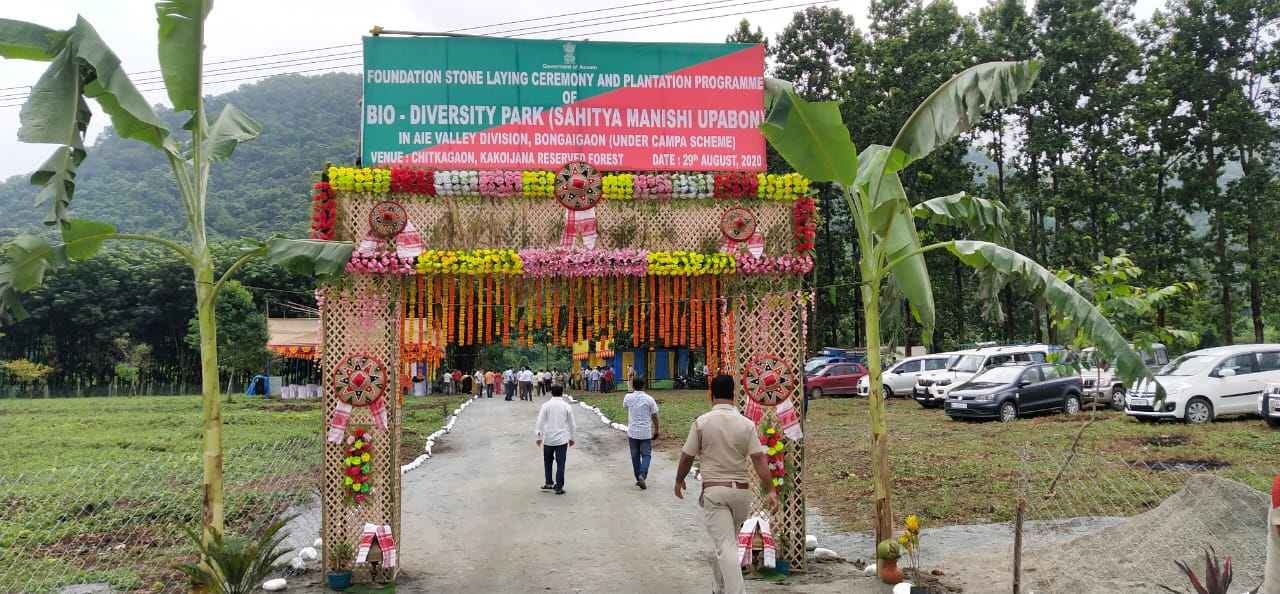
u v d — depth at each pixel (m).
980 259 7.22
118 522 9.45
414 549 8.55
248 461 14.16
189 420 24.16
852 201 7.86
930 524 9.47
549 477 12.06
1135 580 6.49
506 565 7.83
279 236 6.57
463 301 7.71
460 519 10.11
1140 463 11.69
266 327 37.91
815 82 36.91
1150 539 7.10
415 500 11.48
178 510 9.99
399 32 7.46
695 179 7.70
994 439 15.72
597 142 7.71
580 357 44.06
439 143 7.50
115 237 6.35
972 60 32.72
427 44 7.54
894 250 8.14
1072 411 19.92
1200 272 34.75
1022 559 7.44
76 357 51.81
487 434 21.22
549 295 7.95
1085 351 7.03
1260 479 9.80
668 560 7.96
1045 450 13.32
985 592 6.66
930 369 28.00
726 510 6.11
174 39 6.33
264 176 92.50
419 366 39.12
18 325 48.62
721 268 7.69
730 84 7.91
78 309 49.00
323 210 7.25
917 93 31.27
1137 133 31.42
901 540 6.99
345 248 6.64
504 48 7.64
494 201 7.61
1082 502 9.90
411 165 7.46
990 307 7.88
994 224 8.34
